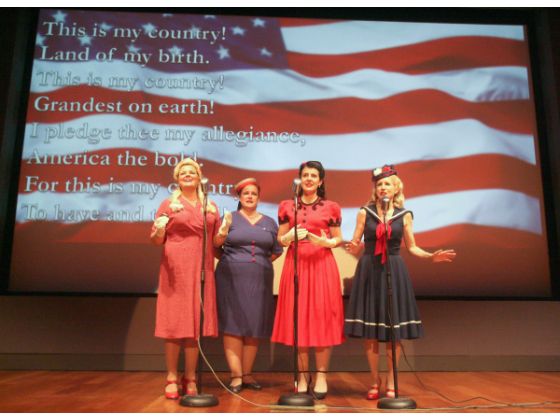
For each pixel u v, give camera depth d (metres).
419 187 4.39
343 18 4.72
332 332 2.91
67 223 4.21
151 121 4.41
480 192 4.39
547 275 4.29
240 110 4.48
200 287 2.87
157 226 2.79
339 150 4.44
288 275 3.02
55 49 4.49
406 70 4.62
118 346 3.98
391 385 2.88
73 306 4.03
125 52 4.52
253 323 3.11
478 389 3.21
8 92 4.28
